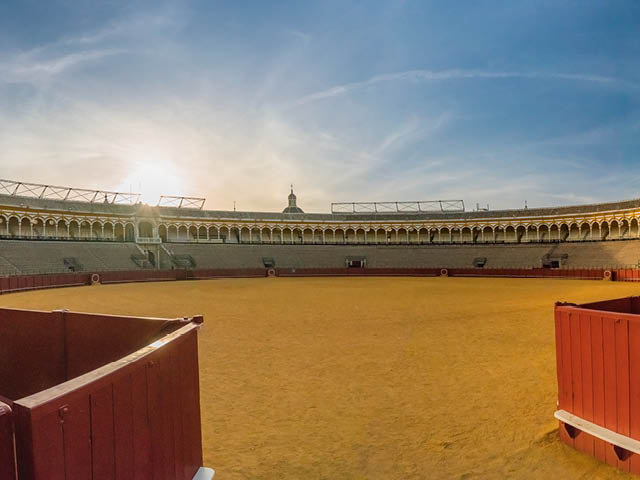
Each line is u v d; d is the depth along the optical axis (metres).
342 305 22.45
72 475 2.37
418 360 10.65
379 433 6.43
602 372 5.45
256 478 5.16
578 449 5.68
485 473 5.21
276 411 7.36
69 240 52.59
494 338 13.19
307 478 5.16
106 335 5.30
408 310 20.17
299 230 70.19
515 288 34.22
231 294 29.66
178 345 3.97
